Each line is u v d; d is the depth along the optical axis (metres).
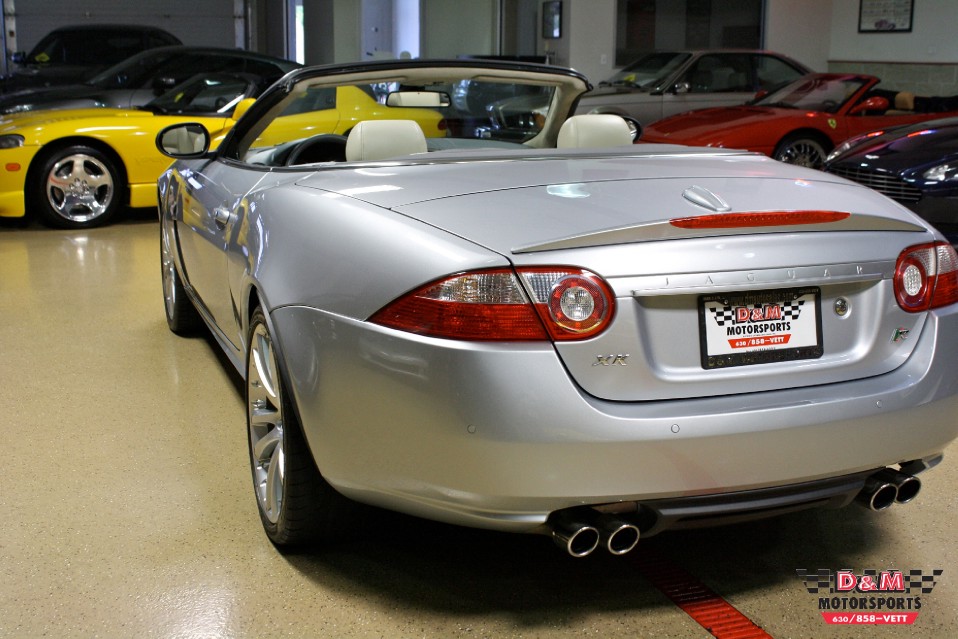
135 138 7.11
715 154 2.49
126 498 2.48
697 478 1.69
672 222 1.69
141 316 4.45
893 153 5.40
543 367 1.62
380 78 2.72
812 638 1.86
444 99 2.98
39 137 6.86
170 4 14.68
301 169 2.45
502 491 1.66
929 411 1.86
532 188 2.00
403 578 2.08
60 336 4.09
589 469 1.64
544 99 3.09
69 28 12.28
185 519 2.36
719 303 1.74
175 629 1.88
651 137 8.26
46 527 2.31
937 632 1.89
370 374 1.75
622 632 1.88
